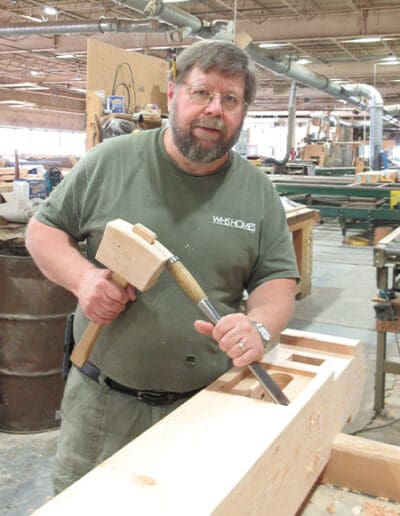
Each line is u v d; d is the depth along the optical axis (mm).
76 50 10148
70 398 1340
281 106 19078
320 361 1244
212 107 1095
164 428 839
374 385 3072
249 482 744
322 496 1173
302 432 951
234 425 858
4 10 8898
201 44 1128
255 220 1253
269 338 1048
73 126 20641
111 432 1280
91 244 1276
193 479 708
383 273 2684
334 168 11359
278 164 10508
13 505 2162
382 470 1164
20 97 16875
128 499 662
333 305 4824
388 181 7645
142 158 1241
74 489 678
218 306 1227
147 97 4016
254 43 9164
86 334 1183
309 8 8602
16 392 2605
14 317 2521
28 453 2508
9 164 10711
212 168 1226
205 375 1243
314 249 7277
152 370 1225
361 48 11039
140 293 1202
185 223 1211
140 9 6551
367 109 13461
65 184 1297
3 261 2473
